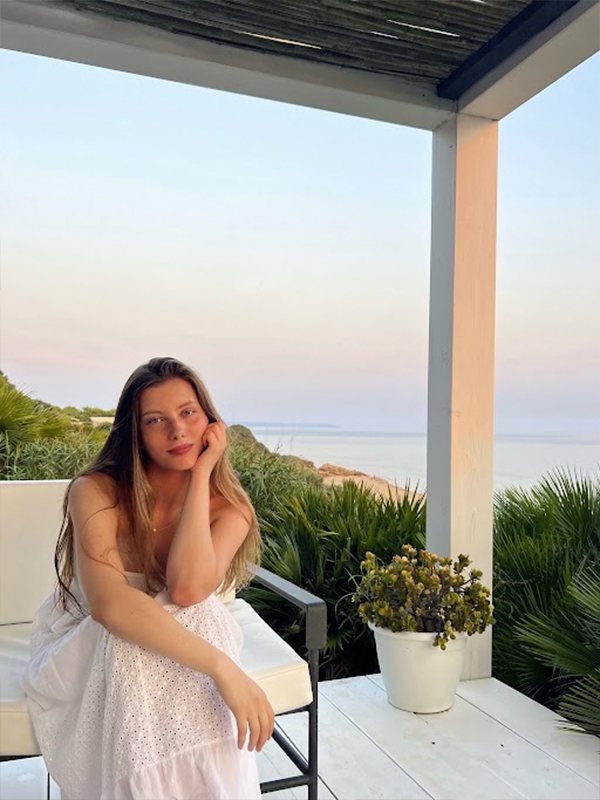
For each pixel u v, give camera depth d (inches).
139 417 71.3
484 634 118.6
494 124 118.8
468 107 114.7
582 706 100.9
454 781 85.1
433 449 120.3
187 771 58.9
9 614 90.0
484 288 118.0
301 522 150.2
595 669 99.3
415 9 96.3
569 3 90.1
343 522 149.3
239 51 102.7
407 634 103.0
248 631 84.7
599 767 88.7
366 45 104.6
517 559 125.8
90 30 95.0
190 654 61.0
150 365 73.7
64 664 64.7
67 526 71.7
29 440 191.0
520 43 99.7
